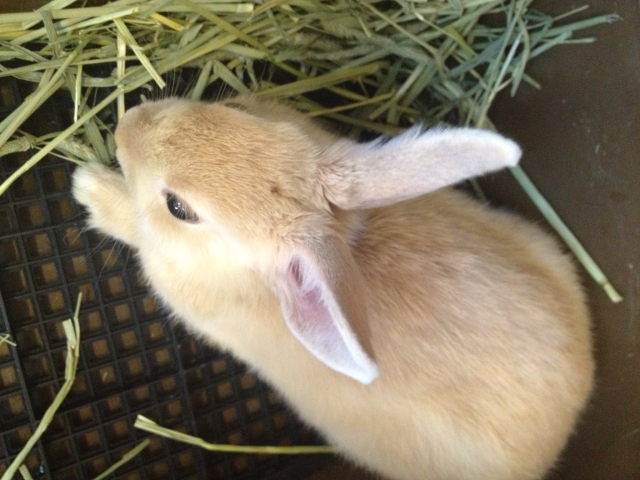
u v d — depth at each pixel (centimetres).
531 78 30
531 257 26
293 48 29
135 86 27
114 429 30
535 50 29
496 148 18
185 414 31
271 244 21
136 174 22
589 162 28
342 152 22
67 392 28
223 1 27
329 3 29
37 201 28
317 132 26
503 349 24
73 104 28
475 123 31
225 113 21
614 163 28
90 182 27
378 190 21
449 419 24
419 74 31
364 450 28
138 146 22
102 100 29
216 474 32
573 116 29
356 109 32
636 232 27
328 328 19
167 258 25
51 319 28
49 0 28
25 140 26
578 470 31
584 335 26
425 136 20
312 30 30
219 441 32
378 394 24
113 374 30
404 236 24
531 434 25
